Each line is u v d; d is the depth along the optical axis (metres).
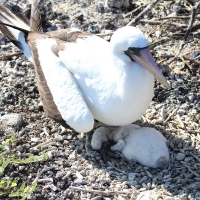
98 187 1.21
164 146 1.26
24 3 1.76
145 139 1.25
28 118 1.39
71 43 1.29
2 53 1.59
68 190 1.21
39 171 1.24
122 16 1.72
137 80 1.16
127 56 1.16
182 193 1.19
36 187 1.21
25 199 1.18
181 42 1.57
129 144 1.26
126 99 1.18
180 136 1.33
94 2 1.78
